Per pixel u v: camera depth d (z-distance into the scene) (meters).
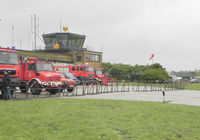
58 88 17.77
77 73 35.16
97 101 13.88
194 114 9.89
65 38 56.81
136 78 62.44
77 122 7.81
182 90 28.84
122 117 8.83
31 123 7.58
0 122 7.55
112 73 63.53
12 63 15.45
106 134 6.50
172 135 6.55
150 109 11.01
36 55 46.00
